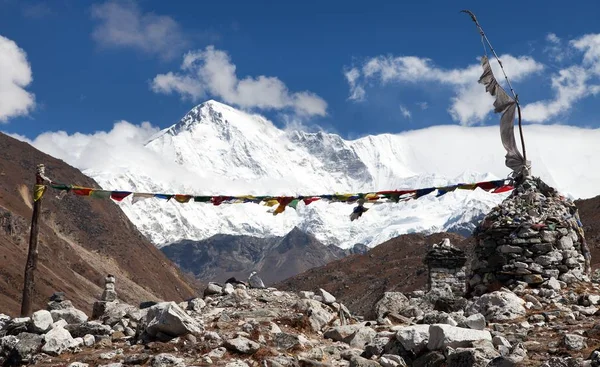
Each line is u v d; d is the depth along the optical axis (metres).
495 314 21.50
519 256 25.03
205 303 23.22
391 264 160.50
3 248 143.62
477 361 15.60
